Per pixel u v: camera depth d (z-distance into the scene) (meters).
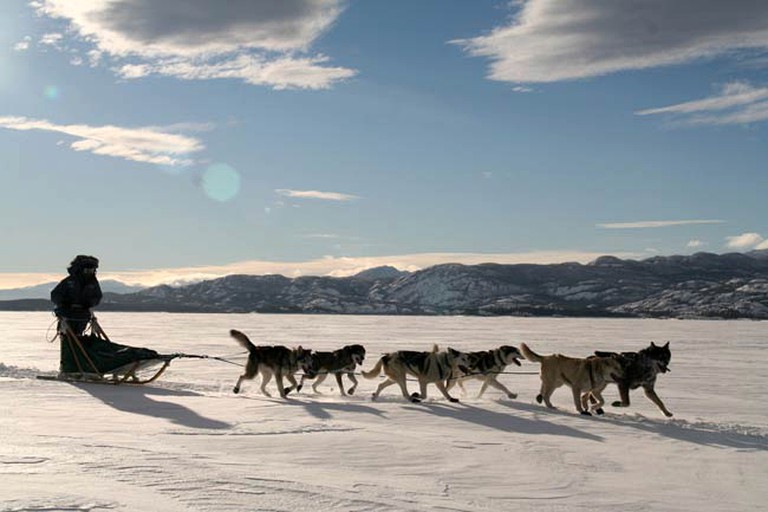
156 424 10.25
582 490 7.24
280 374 14.51
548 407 13.39
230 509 5.82
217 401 12.99
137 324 80.75
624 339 51.22
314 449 8.80
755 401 16.31
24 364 24.20
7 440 8.64
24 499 5.82
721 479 7.96
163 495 6.19
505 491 7.07
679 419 12.35
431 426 10.91
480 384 19.53
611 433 10.74
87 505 5.70
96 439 8.89
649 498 7.02
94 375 15.74
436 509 6.20
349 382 19.42
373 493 6.66
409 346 39.38
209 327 70.56
